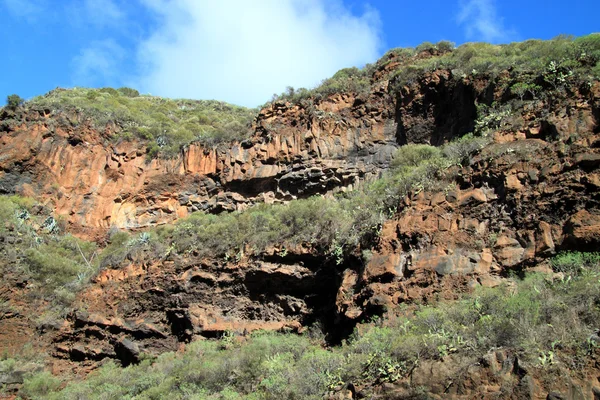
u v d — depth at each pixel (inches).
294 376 658.8
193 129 1649.9
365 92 1238.3
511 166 727.7
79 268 1167.0
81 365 982.4
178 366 849.5
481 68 1027.3
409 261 731.4
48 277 1113.4
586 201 642.8
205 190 1295.5
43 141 1359.5
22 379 933.2
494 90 952.3
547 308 529.0
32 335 1021.8
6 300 1054.4
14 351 999.0
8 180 1300.4
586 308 506.3
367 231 829.2
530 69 919.7
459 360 522.3
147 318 991.6
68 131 1391.5
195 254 1015.0
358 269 807.1
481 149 784.3
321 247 888.9
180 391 786.2
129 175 1362.0
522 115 817.5
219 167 1289.4
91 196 1343.5
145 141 1418.6
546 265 626.8
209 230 1036.5
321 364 671.1
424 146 1029.2
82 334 1008.9
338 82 1300.4
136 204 1331.2
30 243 1173.1
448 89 1082.7
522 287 604.1
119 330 988.6
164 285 997.2
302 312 888.9
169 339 964.6
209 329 919.7
